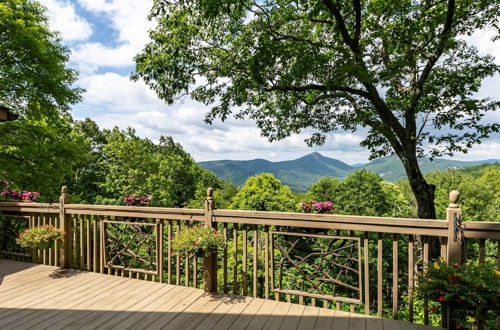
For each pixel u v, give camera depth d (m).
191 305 2.65
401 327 2.21
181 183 29.22
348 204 17.44
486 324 1.91
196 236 2.79
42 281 3.29
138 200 3.58
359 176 17.58
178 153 39.66
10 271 3.63
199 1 5.69
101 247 3.58
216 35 7.30
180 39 6.72
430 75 7.10
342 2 6.91
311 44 6.80
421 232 2.22
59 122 10.51
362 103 7.80
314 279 2.67
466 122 6.81
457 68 7.19
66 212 3.74
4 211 4.39
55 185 9.45
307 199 18.92
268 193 13.54
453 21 6.35
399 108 7.32
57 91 8.16
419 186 7.16
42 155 8.79
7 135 7.68
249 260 7.30
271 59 6.46
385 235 12.43
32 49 7.40
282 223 2.66
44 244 3.45
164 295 2.89
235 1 5.50
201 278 8.93
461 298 1.80
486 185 20.69
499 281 1.80
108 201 19.17
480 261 2.10
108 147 20.62
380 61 6.70
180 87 6.78
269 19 7.11
